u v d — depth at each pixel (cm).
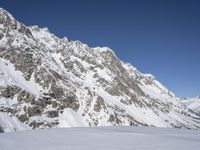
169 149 1741
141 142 2012
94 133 2462
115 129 2975
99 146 1830
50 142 1962
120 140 2095
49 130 2705
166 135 2472
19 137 2177
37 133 2436
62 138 2152
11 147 1783
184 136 2464
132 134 2434
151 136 2338
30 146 1812
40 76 12581
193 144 1939
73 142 1973
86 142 1980
